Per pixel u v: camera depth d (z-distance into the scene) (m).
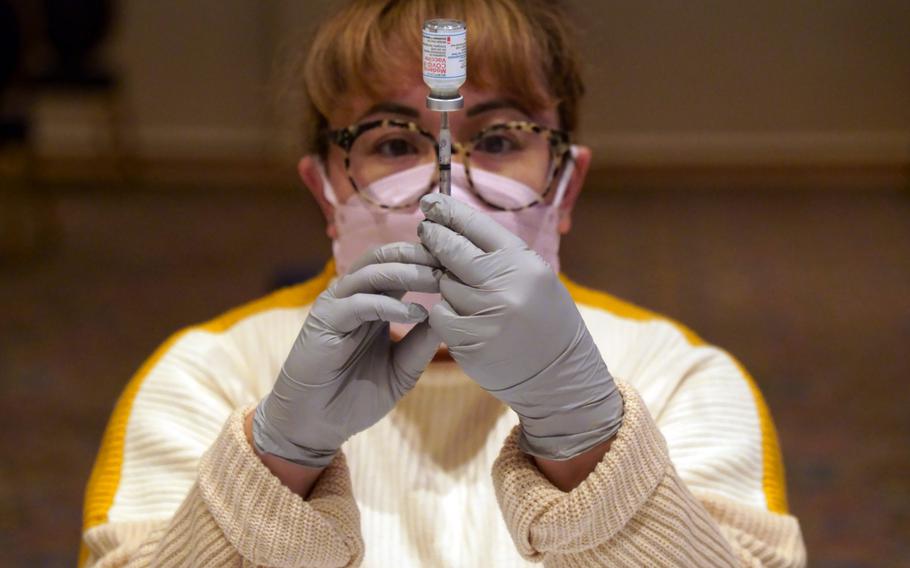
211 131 11.68
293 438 2.04
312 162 2.71
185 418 2.64
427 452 2.63
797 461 6.54
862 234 10.02
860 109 11.30
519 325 1.88
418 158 2.51
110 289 9.02
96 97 11.28
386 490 2.59
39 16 10.62
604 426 2.01
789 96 11.28
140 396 2.69
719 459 2.60
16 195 10.55
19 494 6.28
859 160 11.38
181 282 9.16
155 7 11.35
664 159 11.42
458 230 1.94
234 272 9.39
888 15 11.02
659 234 9.99
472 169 2.48
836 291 8.80
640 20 11.09
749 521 2.50
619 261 9.37
